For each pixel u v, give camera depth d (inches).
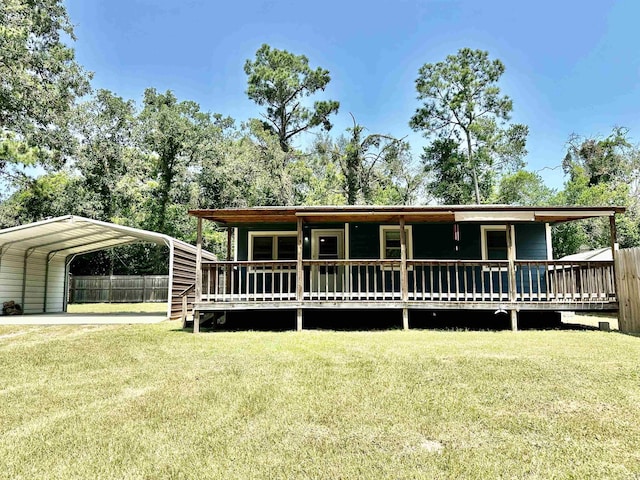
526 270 446.6
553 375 202.4
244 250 465.1
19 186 845.8
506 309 370.9
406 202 1237.7
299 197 1162.0
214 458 120.7
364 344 291.6
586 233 912.9
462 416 151.6
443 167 1202.0
